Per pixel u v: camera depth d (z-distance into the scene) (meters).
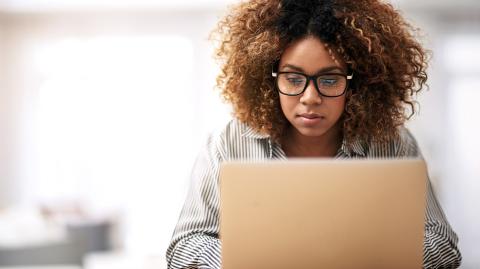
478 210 6.11
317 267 1.12
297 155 1.48
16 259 2.67
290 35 1.30
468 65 6.20
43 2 5.88
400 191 1.11
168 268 1.41
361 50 1.33
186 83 6.31
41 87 6.36
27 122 6.38
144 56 6.31
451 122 6.17
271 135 1.44
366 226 1.11
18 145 6.39
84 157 6.33
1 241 2.92
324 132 1.34
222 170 1.10
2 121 6.38
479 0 5.81
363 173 1.10
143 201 6.27
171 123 6.32
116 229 5.86
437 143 6.11
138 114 6.32
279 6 1.36
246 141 1.45
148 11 6.27
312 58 1.27
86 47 6.32
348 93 1.39
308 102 1.27
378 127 1.43
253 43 1.37
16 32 6.35
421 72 1.46
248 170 1.09
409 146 1.50
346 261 1.12
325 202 1.10
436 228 1.39
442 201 6.06
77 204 5.67
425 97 6.13
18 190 6.39
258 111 1.44
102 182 6.31
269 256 1.11
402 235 1.12
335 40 1.29
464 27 6.22
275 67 1.37
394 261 1.12
